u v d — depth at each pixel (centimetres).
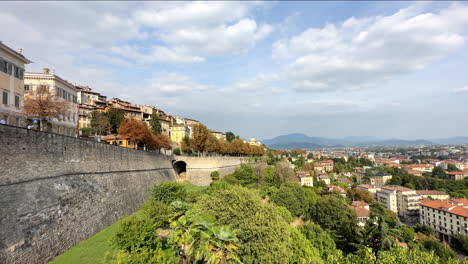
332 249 3762
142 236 2156
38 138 2298
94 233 2809
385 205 11081
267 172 8788
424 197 11144
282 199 6072
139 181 4584
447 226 8131
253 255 2139
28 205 2064
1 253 1736
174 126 12206
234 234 1808
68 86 5050
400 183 14838
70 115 5116
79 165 2917
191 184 7450
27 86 4388
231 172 8931
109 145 3688
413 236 6288
